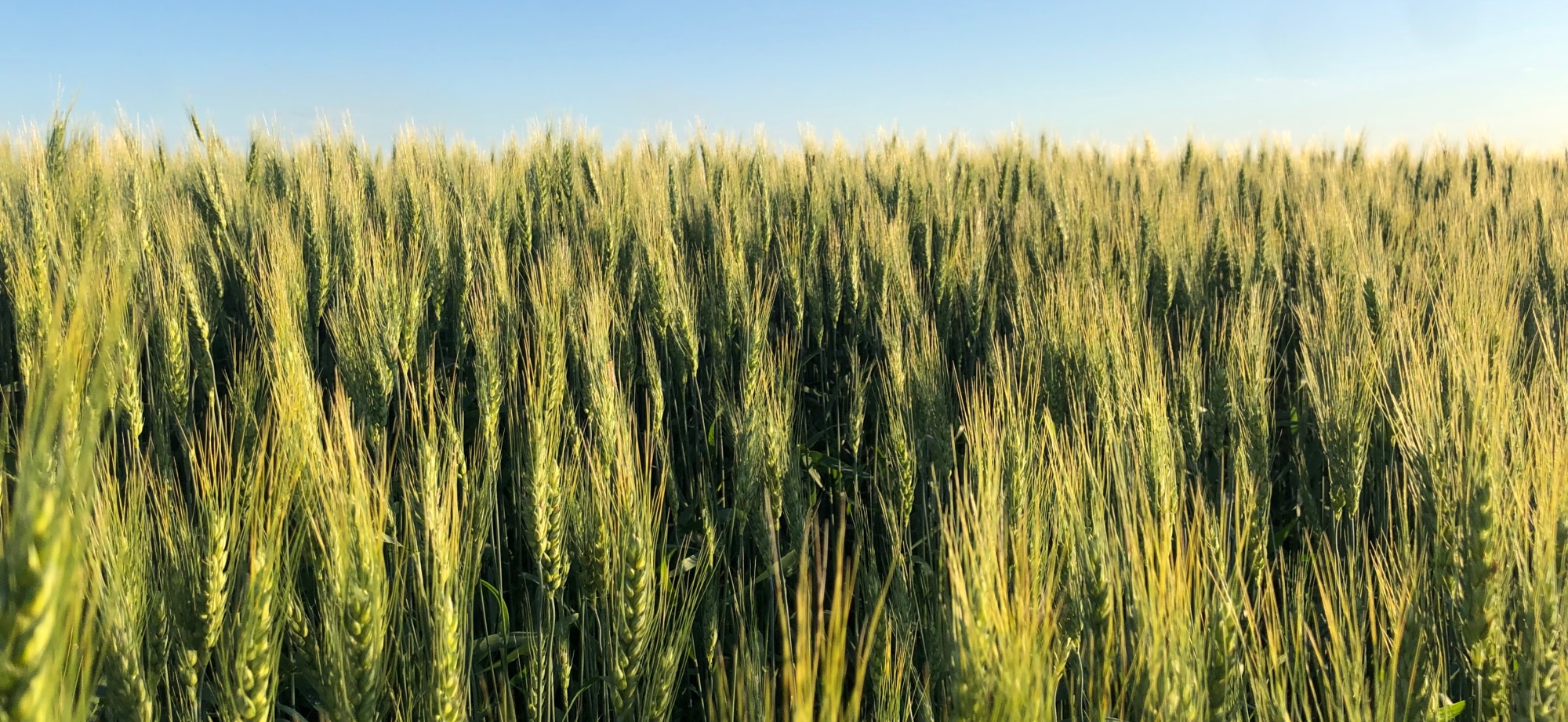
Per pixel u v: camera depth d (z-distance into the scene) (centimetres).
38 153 933
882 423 574
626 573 293
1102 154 1930
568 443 420
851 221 968
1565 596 242
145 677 258
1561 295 741
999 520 219
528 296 666
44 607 112
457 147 1393
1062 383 491
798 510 423
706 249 902
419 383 567
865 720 336
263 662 230
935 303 767
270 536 240
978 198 1255
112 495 261
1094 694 232
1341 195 1144
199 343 562
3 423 135
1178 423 462
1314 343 545
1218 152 1977
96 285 333
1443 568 300
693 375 588
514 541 482
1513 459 313
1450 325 478
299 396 330
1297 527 509
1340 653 235
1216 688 235
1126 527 240
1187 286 771
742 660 258
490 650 370
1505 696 261
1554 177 1741
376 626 236
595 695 349
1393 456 473
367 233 809
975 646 185
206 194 945
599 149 1316
